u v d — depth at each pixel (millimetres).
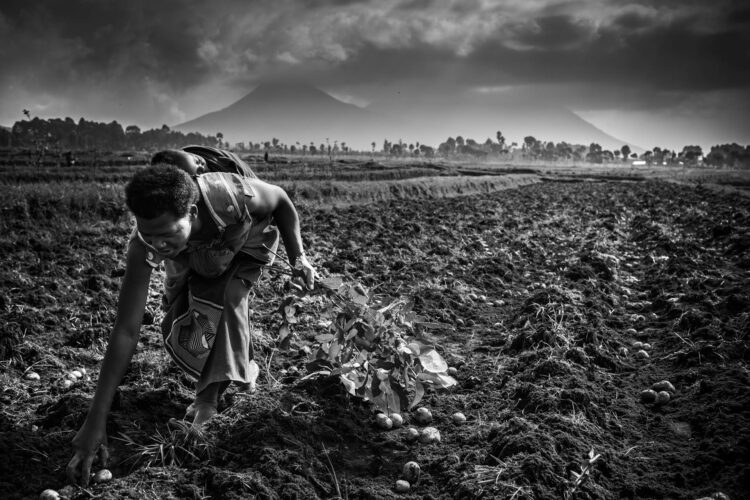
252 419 3674
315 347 5176
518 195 26406
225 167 3730
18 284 7047
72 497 3045
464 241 11422
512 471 3252
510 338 5730
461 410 4332
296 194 21531
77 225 12320
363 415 4121
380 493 3270
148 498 2988
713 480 3350
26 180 27281
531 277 8867
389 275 8211
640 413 4285
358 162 66438
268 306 6520
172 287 3797
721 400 4230
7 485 3121
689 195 25812
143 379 4430
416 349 3992
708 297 6867
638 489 3275
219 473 3154
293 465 3312
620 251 11211
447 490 3299
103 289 7188
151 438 3549
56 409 3873
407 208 18000
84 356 5102
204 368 3689
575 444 3584
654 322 6582
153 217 2965
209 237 3475
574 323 5941
